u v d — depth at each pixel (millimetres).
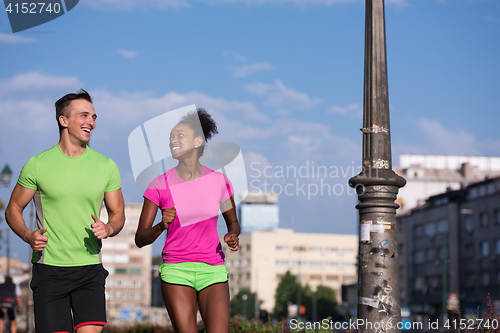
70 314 4559
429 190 92750
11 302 10578
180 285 4789
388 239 5895
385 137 6102
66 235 4547
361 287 5898
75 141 4652
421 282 80625
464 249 73562
